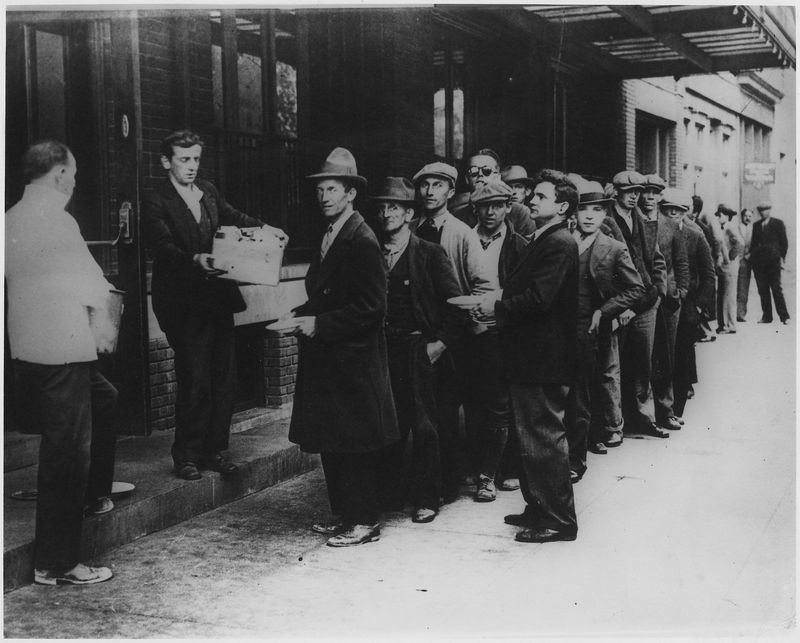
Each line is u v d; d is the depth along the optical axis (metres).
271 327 4.28
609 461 6.30
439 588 4.04
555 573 4.23
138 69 5.54
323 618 3.72
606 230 6.15
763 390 8.77
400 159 7.80
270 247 4.71
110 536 4.44
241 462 5.43
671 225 7.15
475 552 4.49
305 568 4.28
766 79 15.80
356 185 4.59
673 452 6.55
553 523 4.62
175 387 6.06
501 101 9.34
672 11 9.53
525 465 4.61
